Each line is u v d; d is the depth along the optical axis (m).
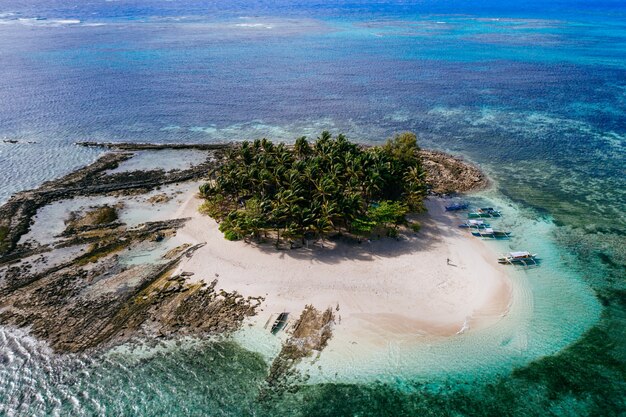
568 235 74.38
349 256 66.81
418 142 112.69
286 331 54.00
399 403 46.34
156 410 45.53
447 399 46.84
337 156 79.69
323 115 130.12
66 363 50.06
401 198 77.19
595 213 81.31
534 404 46.44
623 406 46.19
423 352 51.81
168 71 171.12
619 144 111.38
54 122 121.81
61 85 151.62
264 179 74.75
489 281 62.78
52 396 46.88
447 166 98.75
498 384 48.47
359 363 50.31
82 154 103.69
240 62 186.50
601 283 63.19
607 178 94.69
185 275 63.03
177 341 52.78
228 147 107.81
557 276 64.38
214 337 53.25
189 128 120.06
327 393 47.12
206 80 161.00
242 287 60.88
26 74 162.62
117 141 111.44
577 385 48.34
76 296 58.91
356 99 144.00
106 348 51.78
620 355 51.94
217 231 73.06
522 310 58.09
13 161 98.75
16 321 54.88
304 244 69.19
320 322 55.38
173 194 85.88
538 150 108.62
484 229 74.50
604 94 150.12
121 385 47.91
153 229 73.81
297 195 70.00
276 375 48.88
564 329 55.41
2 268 63.88
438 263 65.94
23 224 74.62
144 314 56.25
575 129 121.12
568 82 164.12
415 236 72.31
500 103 141.88
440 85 159.88
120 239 71.12
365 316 56.50
